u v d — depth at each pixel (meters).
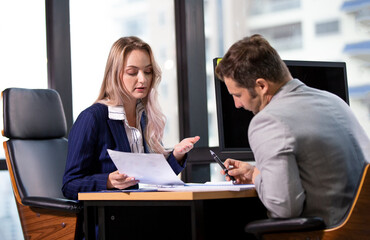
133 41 2.29
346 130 1.60
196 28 3.79
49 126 2.75
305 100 1.58
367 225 1.42
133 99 2.32
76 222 2.24
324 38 3.88
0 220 3.29
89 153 2.15
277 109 1.54
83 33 3.56
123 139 2.22
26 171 2.55
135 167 1.68
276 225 1.41
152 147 2.35
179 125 3.83
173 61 3.86
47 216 2.29
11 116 2.64
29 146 2.65
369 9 3.89
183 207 1.87
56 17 3.39
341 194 1.51
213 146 3.79
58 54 3.39
